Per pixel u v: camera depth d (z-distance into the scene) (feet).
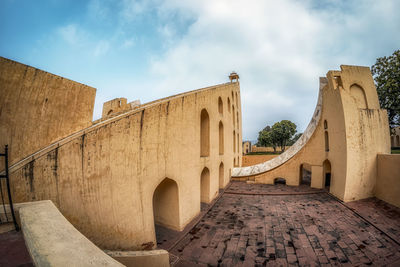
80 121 15.16
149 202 18.51
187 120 25.73
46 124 13.03
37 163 11.19
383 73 42.34
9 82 11.44
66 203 12.21
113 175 15.17
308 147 43.19
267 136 106.32
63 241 5.90
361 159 31.37
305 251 18.48
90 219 13.44
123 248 15.65
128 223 16.21
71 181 12.53
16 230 8.64
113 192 15.11
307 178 53.31
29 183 10.81
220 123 42.83
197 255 18.16
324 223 24.18
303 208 29.76
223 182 43.47
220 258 17.65
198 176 28.27
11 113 11.41
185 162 24.85
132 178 16.79
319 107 42.68
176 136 23.16
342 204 30.12
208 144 33.47
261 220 25.81
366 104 34.37
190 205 25.66
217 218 26.89
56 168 11.90
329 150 36.78
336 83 35.83
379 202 29.43
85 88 15.72
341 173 32.17
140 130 17.92
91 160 13.71
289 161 45.75
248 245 19.72
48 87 13.28
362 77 34.96
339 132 32.96
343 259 17.15
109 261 5.04
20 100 11.84
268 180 47.55
